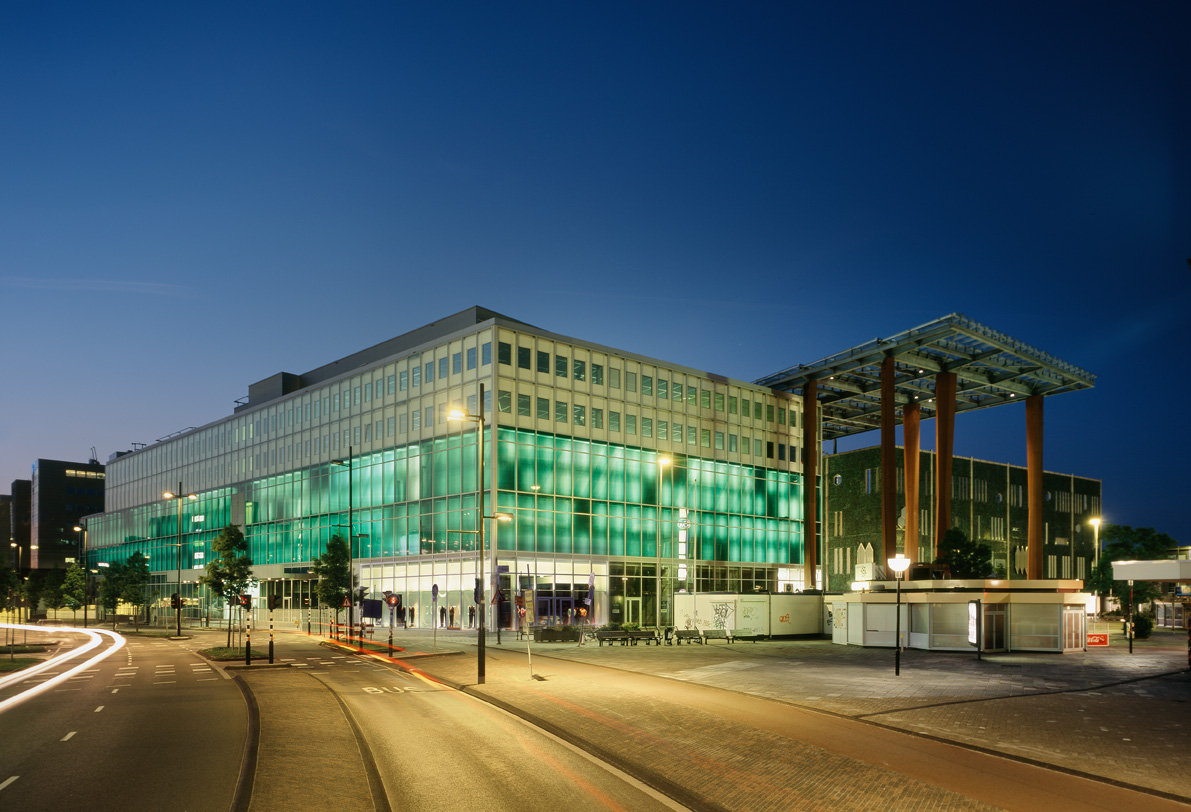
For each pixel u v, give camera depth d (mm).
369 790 13461
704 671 31328
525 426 60969
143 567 84688
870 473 93375
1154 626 78938
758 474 78562
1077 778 14703
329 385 75938
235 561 57688
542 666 33406
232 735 18547
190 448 99250
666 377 71750
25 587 96312
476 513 59500
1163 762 15922
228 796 13195
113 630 74250
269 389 89688
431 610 62312
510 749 17094
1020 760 16094
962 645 42031
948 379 76688
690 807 12727
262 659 37625
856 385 83500
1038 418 82562
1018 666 34719
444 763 15742
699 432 73688
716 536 73625
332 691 26219
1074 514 118188
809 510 78375
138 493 112000
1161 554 68125
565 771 15102
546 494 61562
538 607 59906
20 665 37844
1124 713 21797
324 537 74188
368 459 70125
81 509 163125
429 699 24562
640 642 47125
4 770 15117
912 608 43781
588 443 64875
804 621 54000
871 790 13586
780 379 80625
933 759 16016
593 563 63906
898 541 92500
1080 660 38312
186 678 30781
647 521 68312
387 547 67125
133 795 13266
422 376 65750
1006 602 42531
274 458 82625
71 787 13797
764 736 18062
